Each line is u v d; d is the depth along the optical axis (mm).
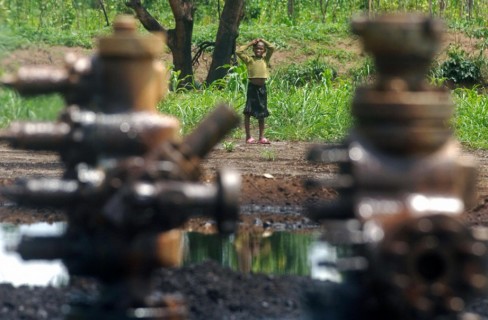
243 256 17938
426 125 9992
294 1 97938
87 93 11164
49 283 14977
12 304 13031
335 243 9984
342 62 76500
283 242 19656
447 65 69562
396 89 10062
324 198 25375
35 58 20031
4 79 11156
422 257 9203
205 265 15250
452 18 89500
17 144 10773
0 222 21344
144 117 10859
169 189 10016
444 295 9156
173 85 49750
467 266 9172
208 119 11219
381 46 10102
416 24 10055
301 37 80438
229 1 63500
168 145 10750
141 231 10328
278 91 51969
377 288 9297
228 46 63812
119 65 10992
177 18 62344
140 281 10633
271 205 24547
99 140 10656
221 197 10031
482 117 44812
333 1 96688
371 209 9469
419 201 9711
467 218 22266
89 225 10477
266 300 13398
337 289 10398
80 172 10531
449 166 9961
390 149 10016
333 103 47062
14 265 16641
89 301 11000
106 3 81812
